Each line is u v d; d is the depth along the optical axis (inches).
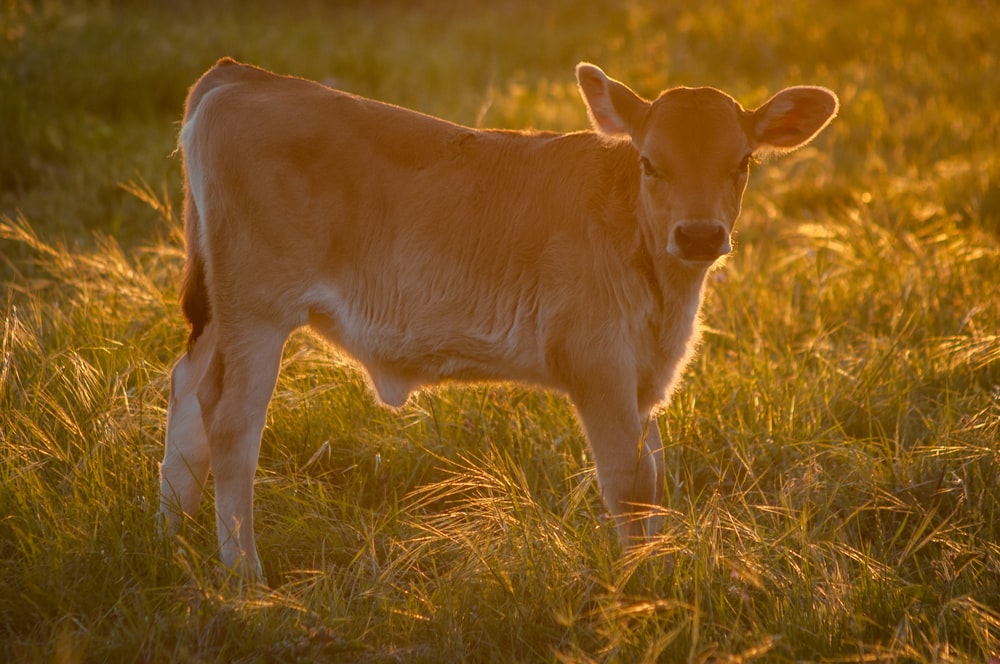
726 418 465.7
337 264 381.7
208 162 381.1
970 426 429.4
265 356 382.6
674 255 344.2
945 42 1131.9
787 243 702.5
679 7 1325.0
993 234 672.4
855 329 536.7
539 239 372.2
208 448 396.2
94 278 566.9
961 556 358.0
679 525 373.7
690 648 312.0
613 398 370.3
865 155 845.2
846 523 395.5
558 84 1032.2
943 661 296.8
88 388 430.9
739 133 354.6
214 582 352.8
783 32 1195.9
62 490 388.5
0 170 756.6
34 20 1017.5
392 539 373.4
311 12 1302.9
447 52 1123.3
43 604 332.8
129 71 945.5
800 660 303.6
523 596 337.1
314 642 313.7
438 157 381.1
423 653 316.5
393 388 401.1
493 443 434.9
